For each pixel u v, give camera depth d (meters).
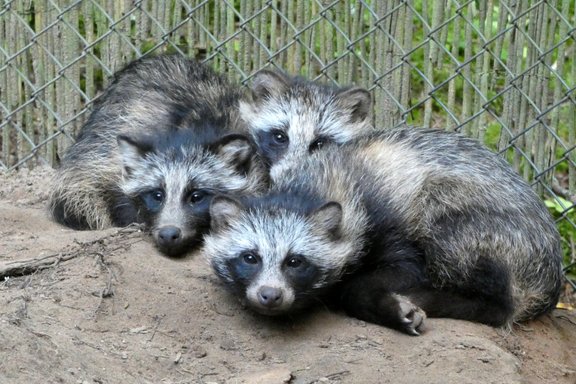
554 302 9.42
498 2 10.93
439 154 9.22
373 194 8.76
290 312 8.34
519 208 9.02
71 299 8.24
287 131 10.80
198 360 7.74
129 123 10.83
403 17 11.12
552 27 10.67
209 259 8.48
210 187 9.71
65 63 12.35
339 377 7.49
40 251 9.16
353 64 11.53
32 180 12.13
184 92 11.16
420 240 8.78
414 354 7.90
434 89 11.14
